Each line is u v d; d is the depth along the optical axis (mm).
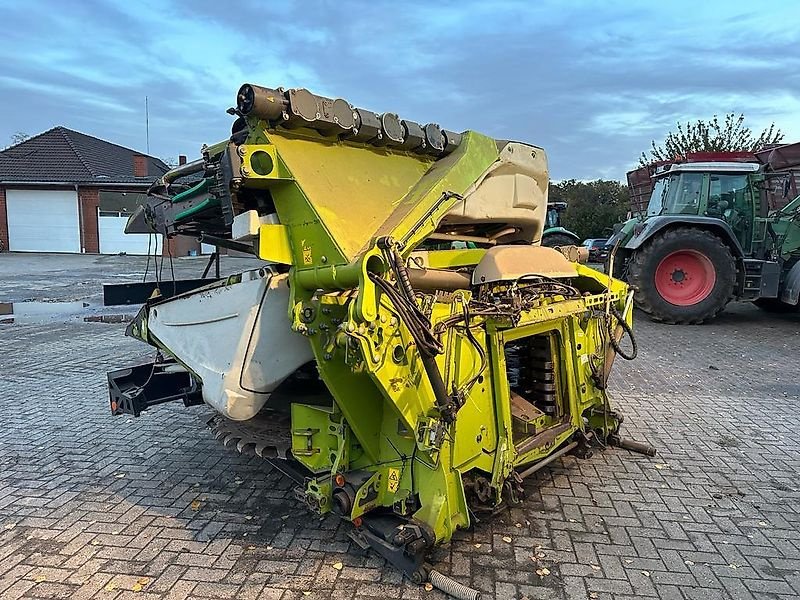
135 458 4508
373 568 3047
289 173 2895
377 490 3096
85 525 3498
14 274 19250
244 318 3061
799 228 10336
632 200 16797
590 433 4262
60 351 8195
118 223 30312
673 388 6402
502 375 3299
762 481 4117
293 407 3328
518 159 3955
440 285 3309
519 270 3404
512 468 3348
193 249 18375
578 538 3352
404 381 2752
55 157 31734
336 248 2723
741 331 9805
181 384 4469
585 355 4219
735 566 3111
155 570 3035
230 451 4633
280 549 3223
